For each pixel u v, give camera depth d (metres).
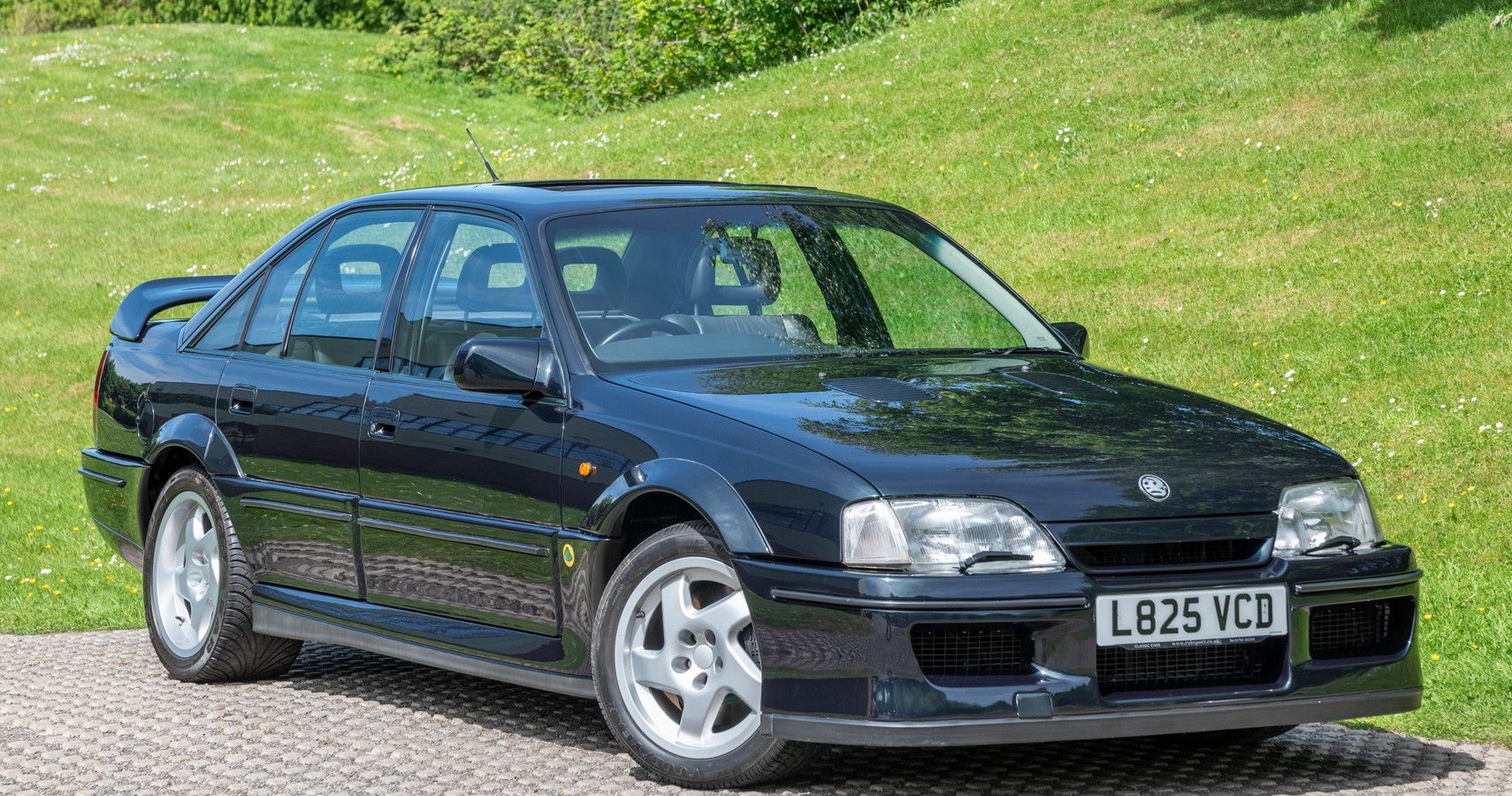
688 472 3.97
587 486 4.23
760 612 3.77
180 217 21.08
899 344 4.84
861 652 3.60
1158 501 3.73
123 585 7.91
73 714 5.14
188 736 4.79
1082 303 12.08
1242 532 3.79
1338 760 4.27
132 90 33.41
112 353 6.33
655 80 28.86
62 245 19.86
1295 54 16.77
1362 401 9.12
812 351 4.66
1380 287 11.02
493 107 36.28
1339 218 12.55
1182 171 14.53
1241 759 4.28
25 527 9.44
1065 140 16.06
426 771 4.27
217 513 5.54
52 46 38.50
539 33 35.59
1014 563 3.63
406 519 4.78
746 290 4.80
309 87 35.78
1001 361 4.72
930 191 15.63
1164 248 12.86
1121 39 18.97
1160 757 4.30
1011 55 19.48
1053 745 4.43
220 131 30.64
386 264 5.25
